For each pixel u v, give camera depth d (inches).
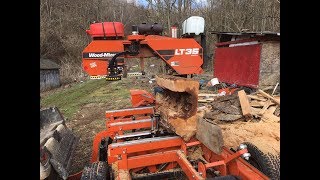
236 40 364.8
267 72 310.0
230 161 129.6
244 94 203.8
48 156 129.6
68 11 1603.1
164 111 174.6
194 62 217.0
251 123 189.2
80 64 1311.5
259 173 115.6
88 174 137.3
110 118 221.9
